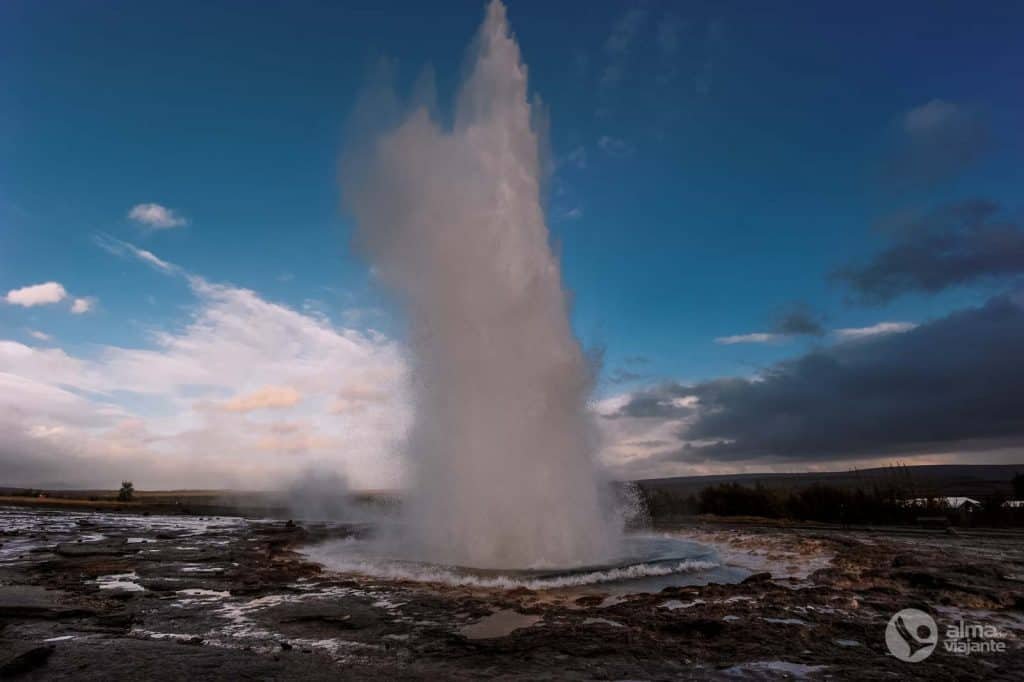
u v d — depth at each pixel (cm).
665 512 3769
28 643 763
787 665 690
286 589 1158
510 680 646
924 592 1072
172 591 1152
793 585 1162
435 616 930
